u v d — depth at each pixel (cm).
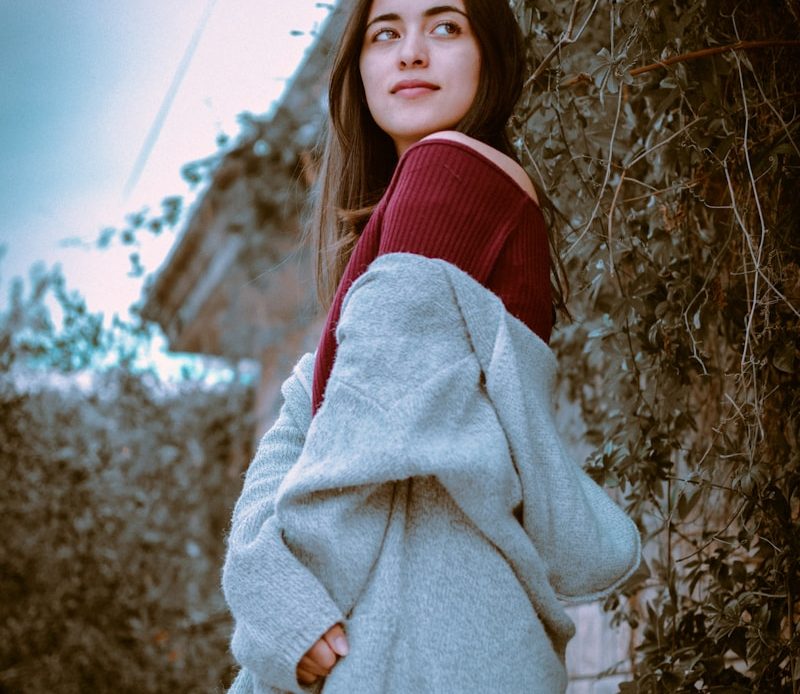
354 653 144
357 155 191
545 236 170
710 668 207
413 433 144
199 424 670
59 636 577
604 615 332
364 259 163
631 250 223
